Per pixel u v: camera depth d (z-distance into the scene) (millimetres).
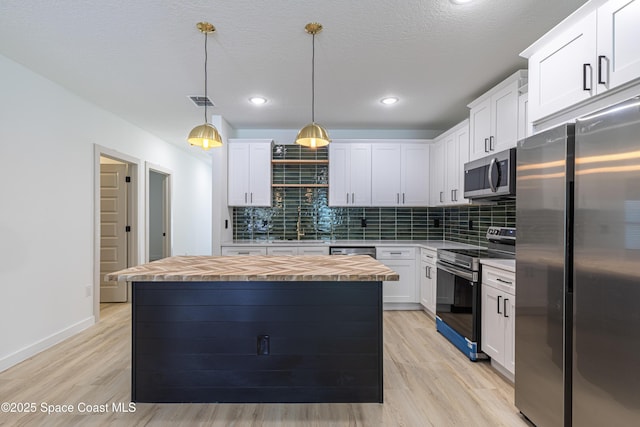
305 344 2072
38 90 2777
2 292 2463
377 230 4641
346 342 2072
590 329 1382
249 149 4285
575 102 1596
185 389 2059
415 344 2988
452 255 3018
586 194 1390
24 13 1919
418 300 4023
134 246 4363
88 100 3404
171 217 5547
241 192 4277
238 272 1865
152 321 2055
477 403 2047
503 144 2646
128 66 2633
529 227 1777
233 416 1918
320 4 1850
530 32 2148
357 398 2062
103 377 2355
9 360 2498
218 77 2846
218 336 2062
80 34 2156
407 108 3684
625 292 1228
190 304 2057
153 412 1954
